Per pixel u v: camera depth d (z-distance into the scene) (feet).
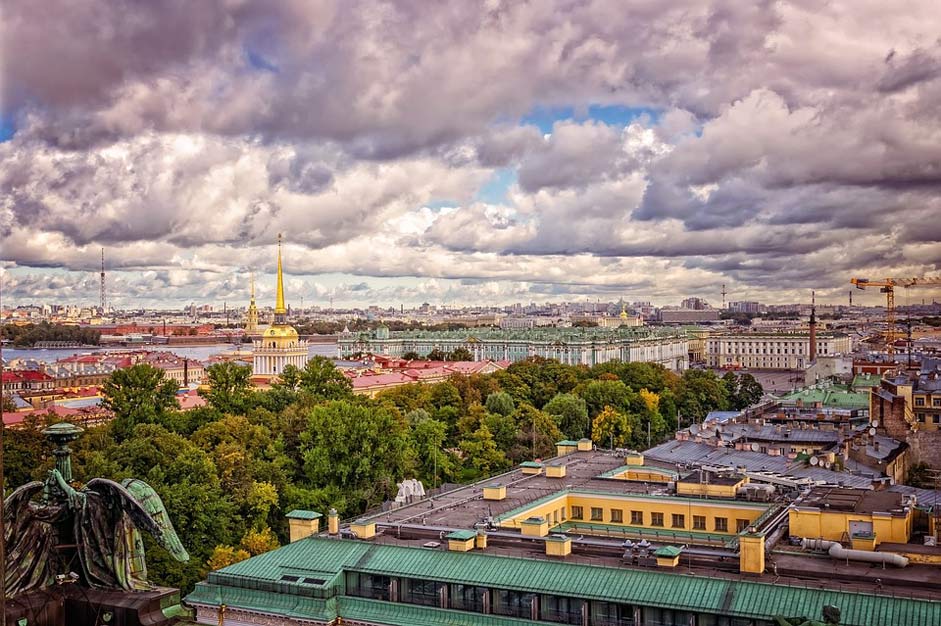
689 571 335.67
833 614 284.82
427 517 433.48
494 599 337.11
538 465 549.95
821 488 444.55
